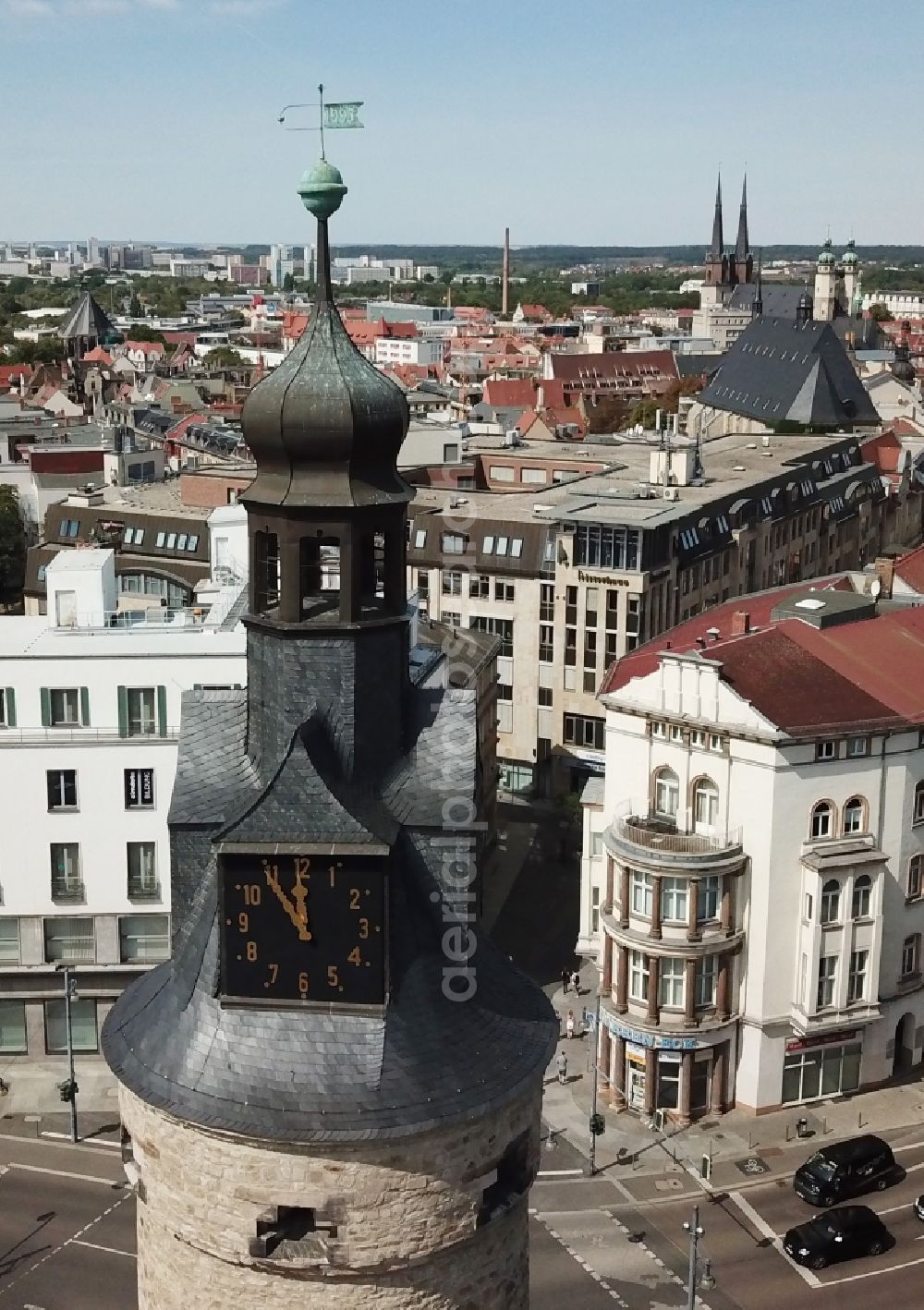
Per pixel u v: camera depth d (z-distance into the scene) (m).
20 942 73.69
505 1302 24.75
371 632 24.31
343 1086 22.67
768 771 67.81
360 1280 23.06
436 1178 22.91
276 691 24.56
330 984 23.25
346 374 23.50
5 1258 59.84
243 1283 23.25
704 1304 57.62
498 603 117.81
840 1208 62.16
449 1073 23.28
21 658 70.94
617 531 112.19
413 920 24.14
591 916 79.38
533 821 114.00
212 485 139.88
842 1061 72.94
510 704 118.75
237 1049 23.11
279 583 24.34
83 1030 75.62
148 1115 23.50
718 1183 66.12
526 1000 26.02
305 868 23.03
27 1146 68.38
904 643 79.56
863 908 70.56
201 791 25.30
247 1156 22.52
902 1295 58.56
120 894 73.56
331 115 24.06
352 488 23.84
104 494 148.25
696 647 73.75
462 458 166.25
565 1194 65.12
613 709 72.94
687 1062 70.31
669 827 71.19
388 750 25.00
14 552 170.75
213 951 23.95
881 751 70.06
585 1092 73.75
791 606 81.81
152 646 71.62
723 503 130.50
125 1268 59.44
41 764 71.81
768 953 69.88
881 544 183.00
